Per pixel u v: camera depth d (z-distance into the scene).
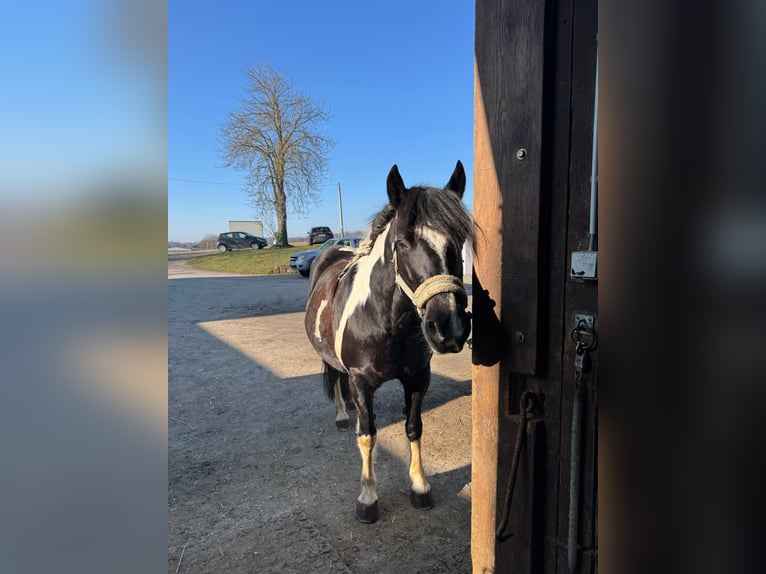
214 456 2.66
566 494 1.00
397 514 2.07
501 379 1.10
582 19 0.88
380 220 1.86
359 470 2.48
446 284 1.43
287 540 1.90
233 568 1.74
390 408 3.40
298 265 14.17
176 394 3.76
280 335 6.09
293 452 2.71
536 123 0.95
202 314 7.80
